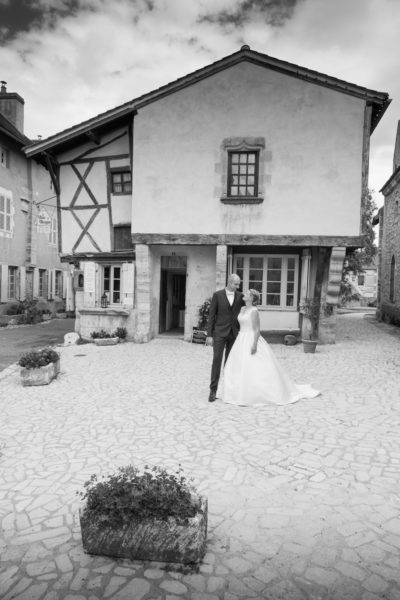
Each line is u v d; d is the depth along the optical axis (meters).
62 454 3.86
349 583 2.11
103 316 11.88
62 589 2.10
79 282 12.12
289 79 10.16
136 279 11.68
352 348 10.22
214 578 2.16
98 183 11.87
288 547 2.41
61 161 12.15
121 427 4.60
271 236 10.47
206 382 6.75
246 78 10.31
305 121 10.19
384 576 2.16
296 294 11.27
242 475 3.35
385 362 8.35
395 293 16.19
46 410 5.32
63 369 7.95
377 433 4.28
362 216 10.15
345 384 6.47
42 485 3.24
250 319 5.48
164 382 6.77
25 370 6.62
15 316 17.56
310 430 4.39
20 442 4.19
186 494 2.45
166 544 2.26
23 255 19.17
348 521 2.68
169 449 3.93
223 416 4.91
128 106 10.71
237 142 10.44
